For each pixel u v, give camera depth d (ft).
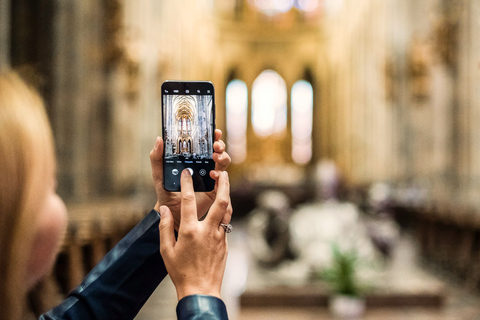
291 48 100.17
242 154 100.99
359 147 77.82
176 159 4.03
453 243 25.53
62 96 35.19
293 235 22.41
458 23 39.06
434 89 43.37
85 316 3.33
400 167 53.88
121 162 44.96
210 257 3.12
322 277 18.71
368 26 71.87
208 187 4.08
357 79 79.46
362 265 20.35
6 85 2.56
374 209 23.94
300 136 101.04
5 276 2.31
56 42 34.91
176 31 65.72
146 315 19.89
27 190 2.37
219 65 97.55
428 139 46.60
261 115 101.45
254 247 22.50
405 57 54.80
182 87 4.16
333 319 17.57
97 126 43.34
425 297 18.80
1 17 20.12
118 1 41.98
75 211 23.54
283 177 82.02
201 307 2.91
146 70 52.70
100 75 43.75
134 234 3.63
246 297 19.10
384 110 62.08
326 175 24.57
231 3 97.19
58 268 12.41
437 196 42.06
